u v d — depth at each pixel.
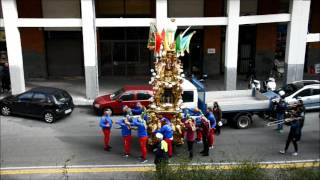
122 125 14.76
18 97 19.36
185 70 28.03
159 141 13.15
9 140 16.62
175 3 26.16
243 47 28.14
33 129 18.02
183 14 26.38
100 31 27.30
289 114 15.59
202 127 14.66
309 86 19.83
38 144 16.19
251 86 22.78
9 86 23.34
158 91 15.29
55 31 26.98
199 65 28.03
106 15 26.75
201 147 15.91
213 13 26.39
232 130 17.83
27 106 19.09
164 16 21.41
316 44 28.41
